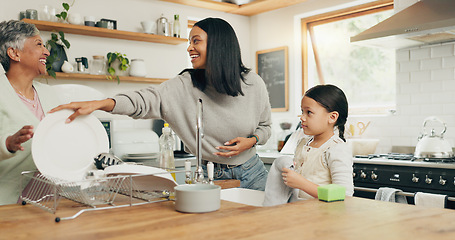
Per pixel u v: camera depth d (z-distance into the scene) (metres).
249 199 1.61
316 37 4.59
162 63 4.28
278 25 4.71
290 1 4.41
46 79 3.55
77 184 1.28
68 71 3.53
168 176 1.25
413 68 3.65
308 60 4.62
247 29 5.02
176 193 1.13
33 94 2.03
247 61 5.01
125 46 4.04
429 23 2.89
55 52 3.47
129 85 4.07
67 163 1.46
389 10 3.94
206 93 1.83
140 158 3.53
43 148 1.41
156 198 1.32
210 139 1.87
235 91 1.76
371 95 4.20
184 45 4.44
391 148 3.77
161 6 4.27
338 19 4.33
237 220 1.02
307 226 0.95
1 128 1.81
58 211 1.14
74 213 1.12
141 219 1.04
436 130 3.49
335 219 1.01
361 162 3.14
